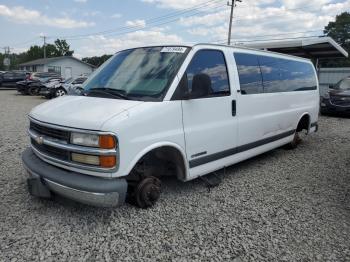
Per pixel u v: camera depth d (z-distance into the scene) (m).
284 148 7.11
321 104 12.83
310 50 14.54
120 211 3.81
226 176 5.25
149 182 3.85
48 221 3.55
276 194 4.52
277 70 5.90
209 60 4.30
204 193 4.46
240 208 4.03
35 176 3.64
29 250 3.02
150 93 3.71
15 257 2.91
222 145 4.53
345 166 5.95
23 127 9.17
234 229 3.51
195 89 3.90
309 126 7.25
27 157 3.97
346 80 13.50
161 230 3.44
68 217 3.65
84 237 3.27
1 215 3.66
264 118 5.43
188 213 3.84
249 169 5.68
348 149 7.30
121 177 3.34
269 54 5.72
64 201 4.03
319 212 3.97
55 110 3.64
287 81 6.22
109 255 2.99
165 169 4.12
